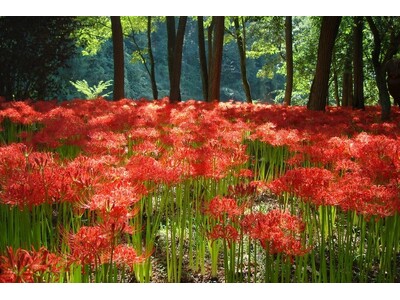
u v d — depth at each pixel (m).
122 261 2.84
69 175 3.25
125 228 2.82
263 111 11.03
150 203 4.54
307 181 3.57
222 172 4.50
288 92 21.56
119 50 16.41
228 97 57.72
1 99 11.13
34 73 16.31
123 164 5.23
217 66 18.16
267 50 30.61
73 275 3.14
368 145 5.12
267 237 2.86
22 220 3.35
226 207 3.28
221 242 4.54
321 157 5.09
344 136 7.40
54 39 16.66
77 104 11.68
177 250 4.64
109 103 12.41
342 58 24.64
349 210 3.74
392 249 4.27
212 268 4.11
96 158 4.28
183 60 59.47
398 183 4.03
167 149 5.89
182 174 4.24
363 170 4.26
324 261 3.63
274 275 3.26
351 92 25.03
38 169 3.52
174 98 17.92
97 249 2.59
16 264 2.19
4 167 3.58
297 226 2.94
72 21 17.16
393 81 12.62
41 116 8.31
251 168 7.87
